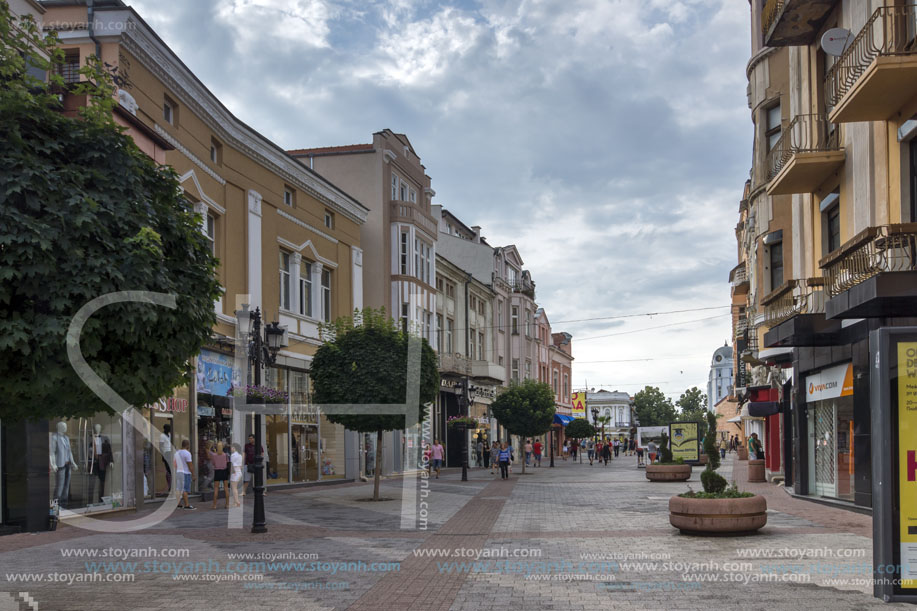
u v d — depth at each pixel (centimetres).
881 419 753
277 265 2567
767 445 3722
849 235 1619
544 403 3816
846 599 769
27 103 638
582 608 756
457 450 4275
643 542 1181
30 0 1495
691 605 756
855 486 1562
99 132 680
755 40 2342
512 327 5684
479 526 1439
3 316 609
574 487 2561
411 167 3734
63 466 1541
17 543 1244
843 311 1370
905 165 1387
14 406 682
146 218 684
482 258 5128
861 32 1352
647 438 4862
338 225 3056
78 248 627
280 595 834
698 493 1285
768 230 2302
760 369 3434
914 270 1231
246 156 2398
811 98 1842
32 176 614
